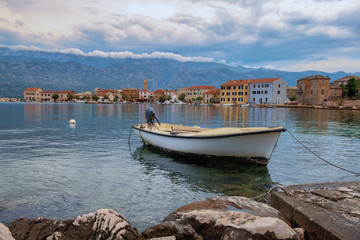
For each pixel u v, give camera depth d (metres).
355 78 97.50
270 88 105.69
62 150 16.45
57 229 4.83
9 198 8.41
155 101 185.25
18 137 22.02
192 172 11.71
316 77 90.88
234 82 119.75
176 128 19.36
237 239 3.85
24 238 4.76
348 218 4.70
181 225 4.29
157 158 14.49
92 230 4.64
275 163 13.32
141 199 8.44
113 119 42.12
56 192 8.99
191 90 163.00
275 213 4.91
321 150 16.52
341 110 73.62
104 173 11.45
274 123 35.66
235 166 12.82
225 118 45.75
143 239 4.21
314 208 5.19
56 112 62.72
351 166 12.73
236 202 5.35
